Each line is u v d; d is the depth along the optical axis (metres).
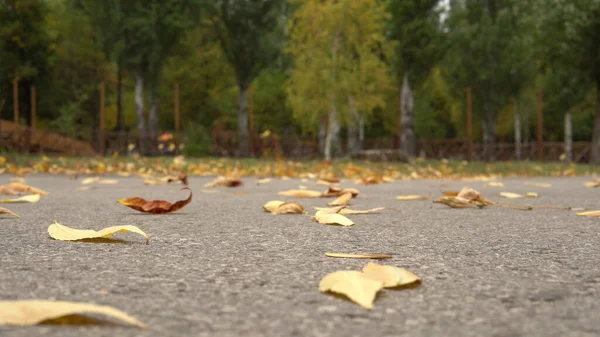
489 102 32.25
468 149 23.73
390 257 1.95
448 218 3.23
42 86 34.75
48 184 7.40
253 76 28.42
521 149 28.70
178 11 27.67
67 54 37.97
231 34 28.19
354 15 21.66
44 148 24.83
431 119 43.62
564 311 1.26
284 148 27.05
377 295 1.39
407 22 24.22
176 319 1.17
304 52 22.44
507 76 31.83
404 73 24.36
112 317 1.14
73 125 33.47
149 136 25.94
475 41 31.86
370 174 10.47
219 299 1.35
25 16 33.25
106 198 4.79
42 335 1.01
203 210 3.67
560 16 21.81
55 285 1.48
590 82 22.94
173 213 3.48
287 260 1.89
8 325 1.06
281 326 1.12
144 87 28.23
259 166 13.72
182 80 40.84
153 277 1.60
